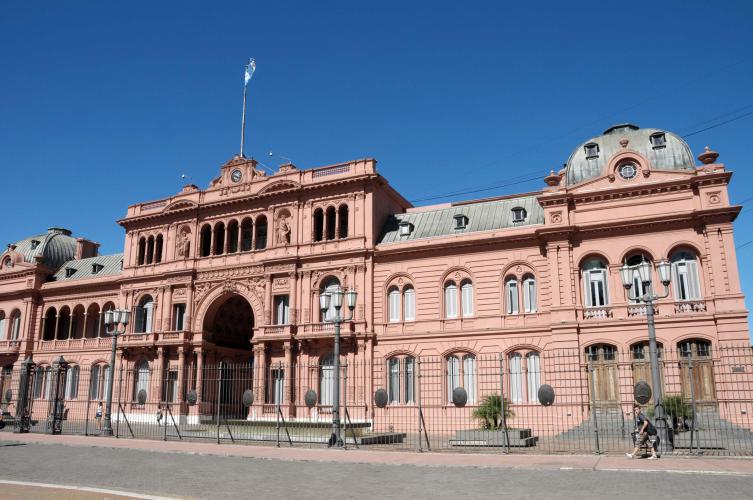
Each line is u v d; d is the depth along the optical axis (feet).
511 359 144.87
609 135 148.56
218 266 181.06
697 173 133.49
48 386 212.43
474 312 150.30
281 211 176.14
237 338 197.26
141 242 201.26
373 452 92.73
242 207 183.01
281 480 65.36
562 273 138.62
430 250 156.87
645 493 54.34
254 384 164.76
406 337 154.61
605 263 138.21
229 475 69.31
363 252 161.79
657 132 143.33
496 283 149.69
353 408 153.07
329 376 159.53
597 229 137.39
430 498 53.78
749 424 116.57
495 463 76.69
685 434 103.24
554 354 135.03
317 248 168.55
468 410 145.07
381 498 54.08
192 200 189.67
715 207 128.26
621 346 130.31
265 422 142.31
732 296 124.16
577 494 54.39
